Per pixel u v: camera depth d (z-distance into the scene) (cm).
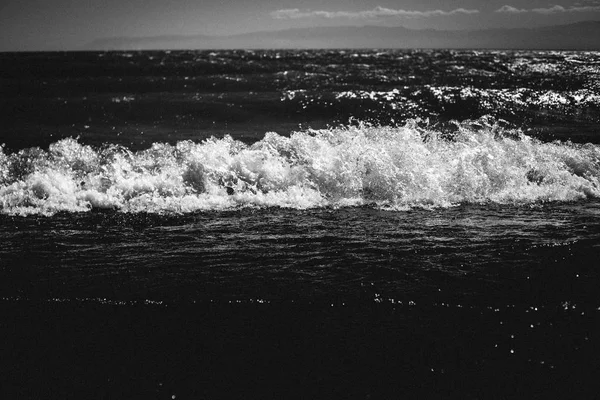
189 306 368
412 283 399
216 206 604
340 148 710
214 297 380
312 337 328
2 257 456
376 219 559
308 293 385
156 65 2225
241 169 679
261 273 420
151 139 979
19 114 1159
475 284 395
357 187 644
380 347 316
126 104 1245
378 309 360
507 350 311
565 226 525
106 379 290
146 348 318
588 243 473
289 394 277
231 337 329
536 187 655
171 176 666
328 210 593
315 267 432
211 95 1384
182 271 426
